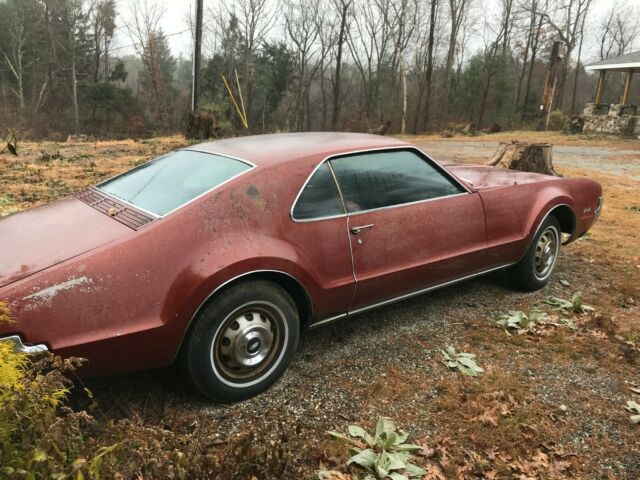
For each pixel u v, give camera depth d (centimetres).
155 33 5378
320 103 7138
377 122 5031
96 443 230
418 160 384
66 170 1023
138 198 314
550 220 471
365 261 340
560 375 342
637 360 364
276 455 232
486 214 411
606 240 671
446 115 4731
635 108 2627
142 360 264
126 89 5528
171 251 266
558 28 4684
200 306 268
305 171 320
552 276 525
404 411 296
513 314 418
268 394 306
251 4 5338
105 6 5981
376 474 245
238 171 307
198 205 281
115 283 250
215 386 285
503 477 249
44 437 170
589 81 6844
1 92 5344
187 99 6294
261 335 296
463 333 393
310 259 311
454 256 390
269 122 5978
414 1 4622
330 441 267
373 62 5744
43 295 234
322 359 349
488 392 315
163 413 284
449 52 4566
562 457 265
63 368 202
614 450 272
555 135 2822
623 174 1383
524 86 6144
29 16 5647
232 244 280
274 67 5772
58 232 282
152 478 199
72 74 5453
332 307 332
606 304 463
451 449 267
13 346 222
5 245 273
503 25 5012
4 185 825
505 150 951
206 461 207
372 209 345
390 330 394
